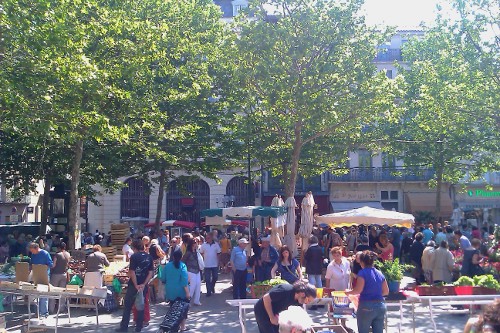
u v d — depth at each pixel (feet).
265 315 22.62
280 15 72.74
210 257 55.26
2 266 53.93
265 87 71.82
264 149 90.74
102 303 45.01
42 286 38.47
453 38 78.48
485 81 74.38
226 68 77.36
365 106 71.26
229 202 137.39
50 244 73.51
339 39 70.74
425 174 142.20
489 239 73.05
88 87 46.29
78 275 50.01
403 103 103.04
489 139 85.56
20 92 42.45
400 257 74.23
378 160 144.46
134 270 38.32
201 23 83.97
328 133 82.53
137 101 63.98
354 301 30.04
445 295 36.01
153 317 44.24
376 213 59.62
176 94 74.43
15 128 48.80
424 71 86.22
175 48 74.43
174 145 82.99
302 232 61.57
